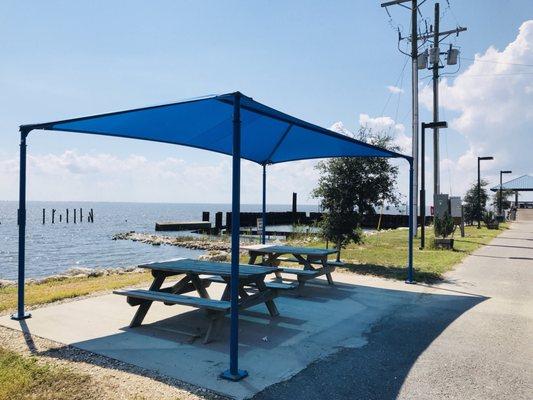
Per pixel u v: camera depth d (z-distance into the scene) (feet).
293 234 89.66
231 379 14.38
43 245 112.57
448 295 28.50
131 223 245.24
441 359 16.67
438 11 79.20
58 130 22.85
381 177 41.34
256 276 21.30
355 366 15.85
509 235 85.10
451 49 78.33
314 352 17.30
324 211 42.04
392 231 92.63
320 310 24.22
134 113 19.80
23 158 22.18
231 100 16.30
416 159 70.03
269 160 38.37
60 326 20.12
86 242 120.78
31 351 16.85
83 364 15.58
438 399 13.30
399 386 14.19
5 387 13.39
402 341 18.84
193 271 21.81
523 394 13.70
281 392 13.58
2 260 81.92
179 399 12.89
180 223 170.91
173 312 23.00
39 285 34.01
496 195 167.63
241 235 115.24
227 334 19.42
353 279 34.14
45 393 13.10
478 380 14.74
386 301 26.63
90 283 33.30
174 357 16.42
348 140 24.49
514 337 19.53
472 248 58.54
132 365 15.57
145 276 37.19
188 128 25.57
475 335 19.80
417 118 69.87
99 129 23.02
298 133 29.45
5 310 22.95
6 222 245.24
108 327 20.10
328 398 13.25
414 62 69.97
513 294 28.94
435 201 61.46
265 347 17.81
